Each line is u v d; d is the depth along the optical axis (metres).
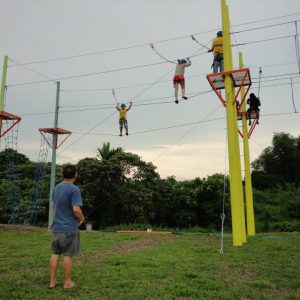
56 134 22.33
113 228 23.31
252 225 17.95
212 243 13.02
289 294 5.67
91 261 8.69
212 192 29.58
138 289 5.81
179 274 6.99
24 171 31.58
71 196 5.82
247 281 6.50
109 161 28.62
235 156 12.66
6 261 8.46
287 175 49.66
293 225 28.11
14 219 24.58
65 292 5.62
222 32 13.41
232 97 13.30
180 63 14.05
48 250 10.48
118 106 16.67
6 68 20.19
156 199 29.97
